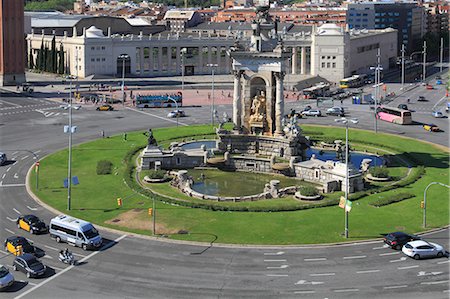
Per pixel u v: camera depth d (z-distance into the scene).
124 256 105.19
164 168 163.75
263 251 107.06
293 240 111.88
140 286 93.81
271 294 90.94
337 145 177.75
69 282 95.31
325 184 141.62
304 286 93.50
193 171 164.38
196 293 91.44
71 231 109.50
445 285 93.62
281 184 152.12
